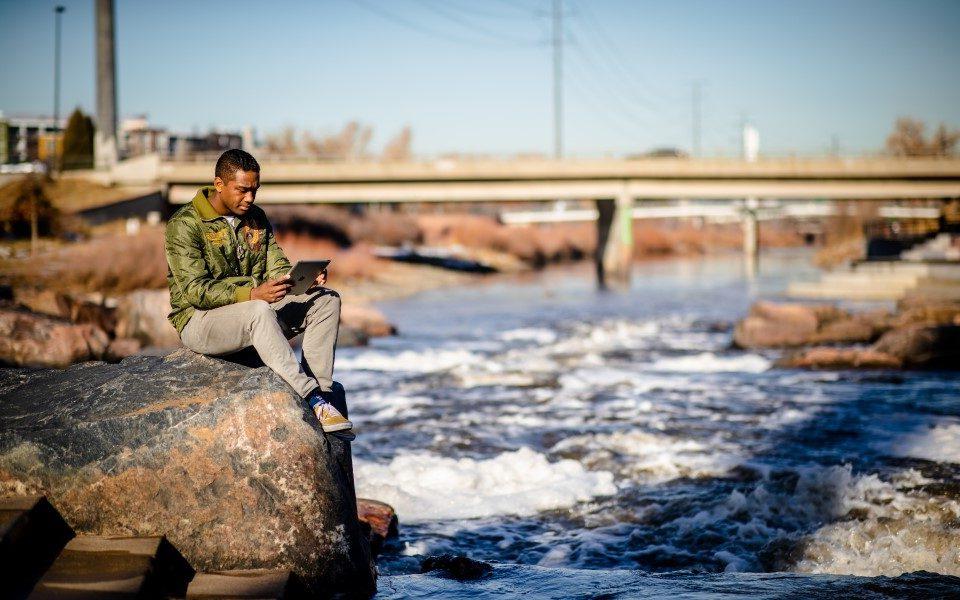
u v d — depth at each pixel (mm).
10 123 75938
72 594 3732
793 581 5066
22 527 3949
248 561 4383
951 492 8102
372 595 4848
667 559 6863
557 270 87000
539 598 4938
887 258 56406
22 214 43312
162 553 4238
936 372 17266
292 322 5113
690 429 11922
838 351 18453
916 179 59188
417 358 20703
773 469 9305
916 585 4797
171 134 73375
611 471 9734
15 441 4320
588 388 16078
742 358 20062
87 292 34406
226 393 4566
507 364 19703
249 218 5188
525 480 9336
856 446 10469
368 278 58719
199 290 4812
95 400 4578
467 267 75812
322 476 4516
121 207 52000
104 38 57156
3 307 18656
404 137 105688
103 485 4320
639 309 40000
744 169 59031
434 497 8648
